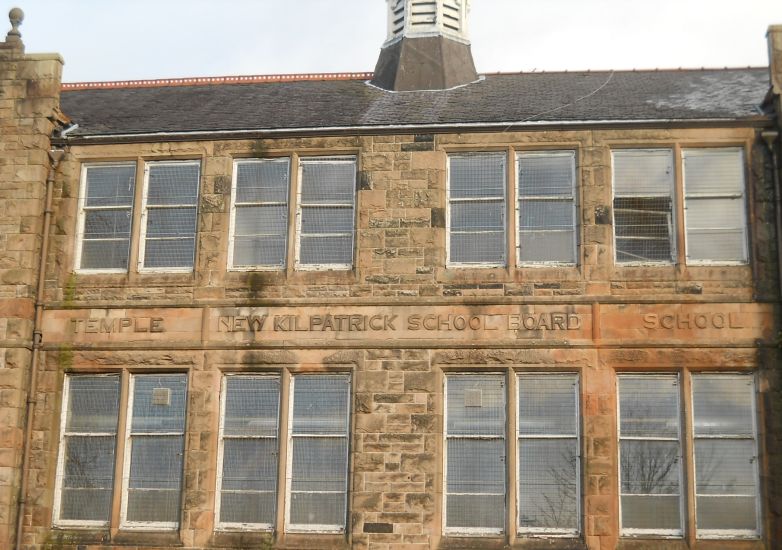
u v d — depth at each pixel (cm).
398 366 1900
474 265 1945
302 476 1894
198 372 1939
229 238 2008
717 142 1948
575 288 1905
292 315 1944
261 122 2088
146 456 1934
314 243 1992
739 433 1842
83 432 1958
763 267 1892
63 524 1922
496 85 2309
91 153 2064
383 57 2431
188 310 1969
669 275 1900
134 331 1970
